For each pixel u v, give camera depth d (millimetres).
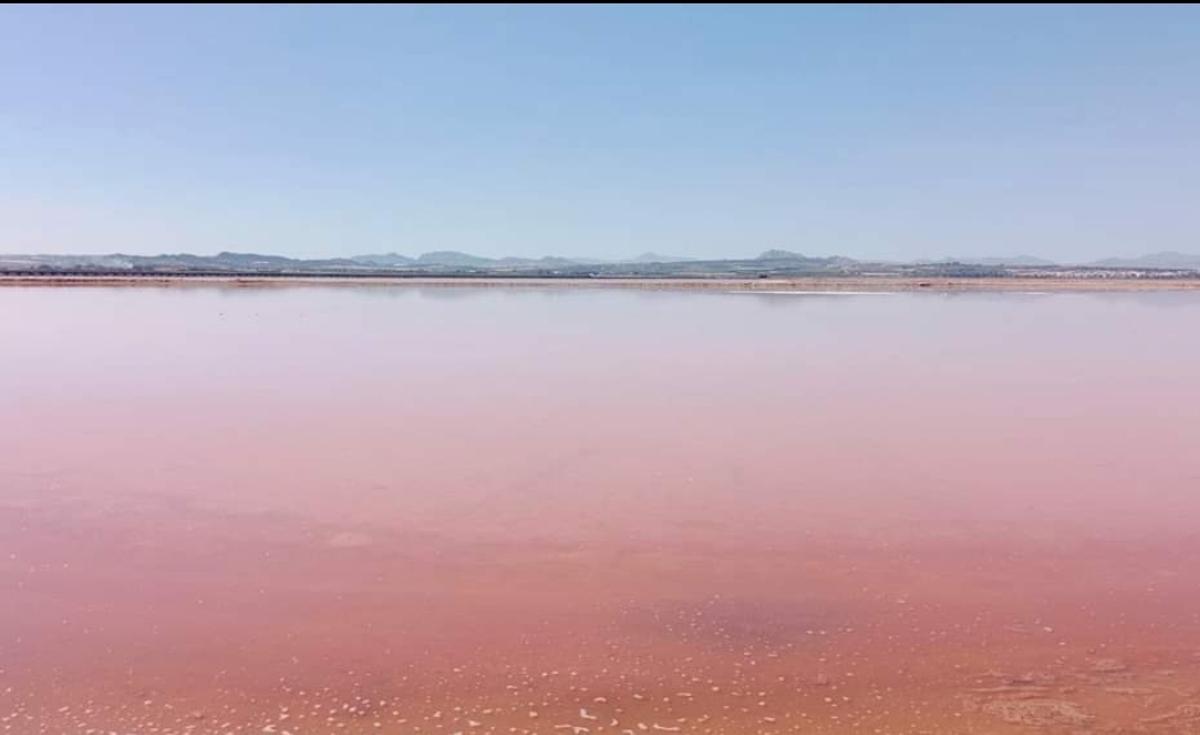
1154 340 25859
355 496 9023
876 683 5277
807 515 8391
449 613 6262
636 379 17750
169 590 6629
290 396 15453
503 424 12891
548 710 5004
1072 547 7469
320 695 5160
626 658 5613
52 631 5945
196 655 5637
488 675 5402
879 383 17172
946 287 76188
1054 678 5312
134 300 47062
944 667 5461
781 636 5902
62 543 7590
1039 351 22953
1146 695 5102
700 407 14398
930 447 11312
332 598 6508
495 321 34812
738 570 7023
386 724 4852
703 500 8898
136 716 4914
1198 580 6734
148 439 11719
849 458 10703
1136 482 9484
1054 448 11227
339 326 31453
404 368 19500
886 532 7887
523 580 6844
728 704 5055
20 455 10727
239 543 7633
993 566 7070
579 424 12914
